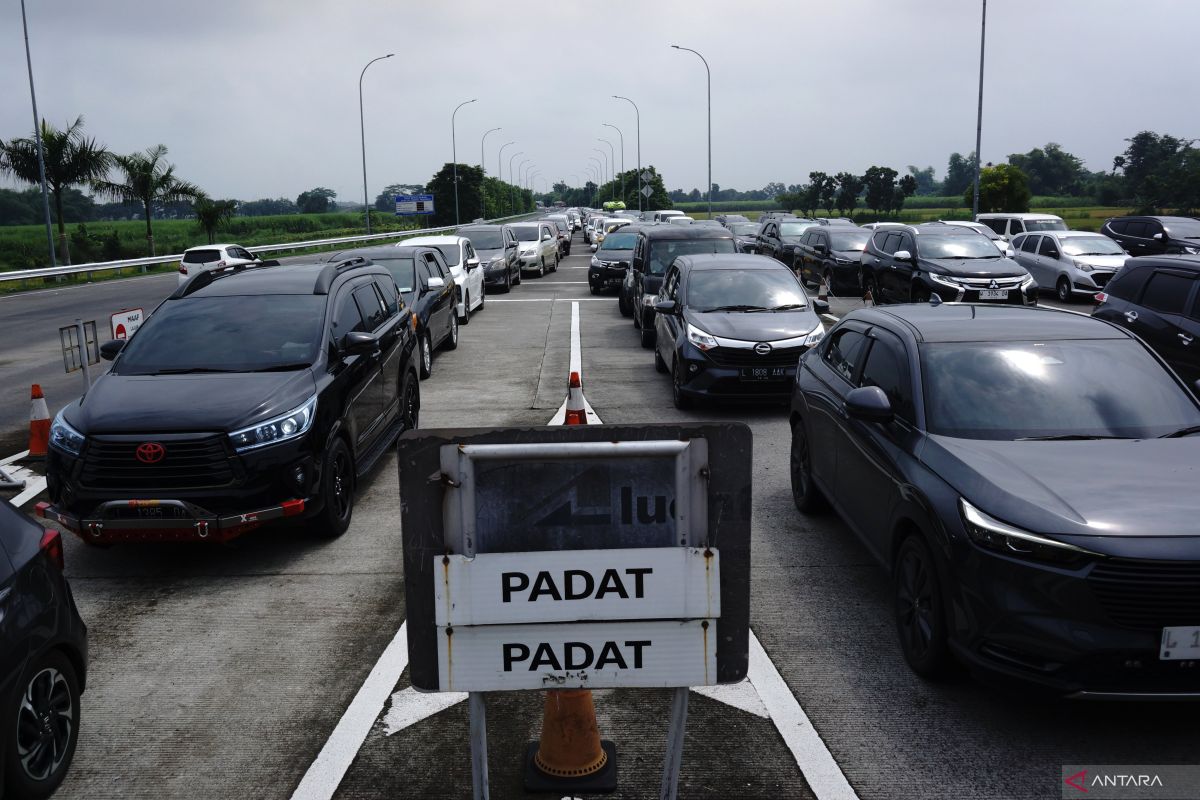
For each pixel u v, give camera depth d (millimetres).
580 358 14781
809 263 25859
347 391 7324
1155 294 10039
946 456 4801
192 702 4613
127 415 6195
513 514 2902
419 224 100688
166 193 44875
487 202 111750
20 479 8508
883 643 5098
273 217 90312
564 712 3783
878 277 21203
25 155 38688
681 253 17391
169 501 5980
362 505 7727
